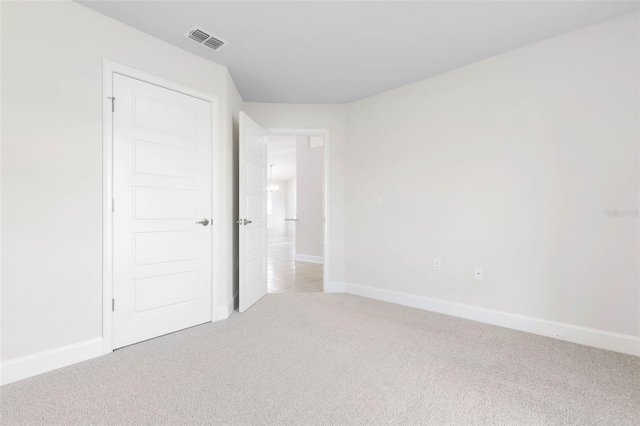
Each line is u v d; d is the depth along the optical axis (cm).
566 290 241
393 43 254
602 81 225
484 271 282
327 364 200
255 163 350
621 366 197
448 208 305
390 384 176
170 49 254
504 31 237
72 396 163
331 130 397
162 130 249
